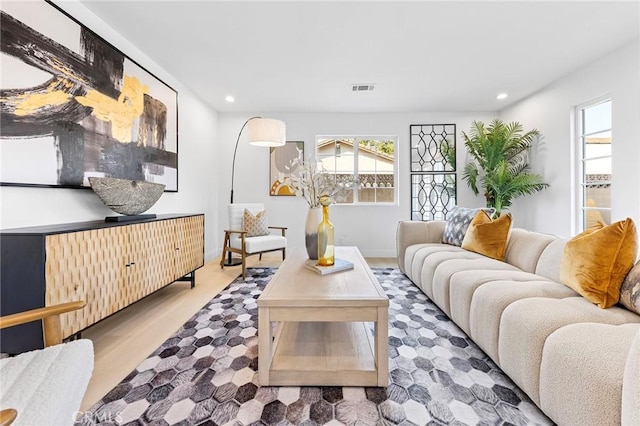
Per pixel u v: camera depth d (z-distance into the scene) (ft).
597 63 9.78
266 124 10.18
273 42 8.57
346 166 15.81
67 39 6.42
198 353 5.68
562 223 11.57
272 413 4.10
